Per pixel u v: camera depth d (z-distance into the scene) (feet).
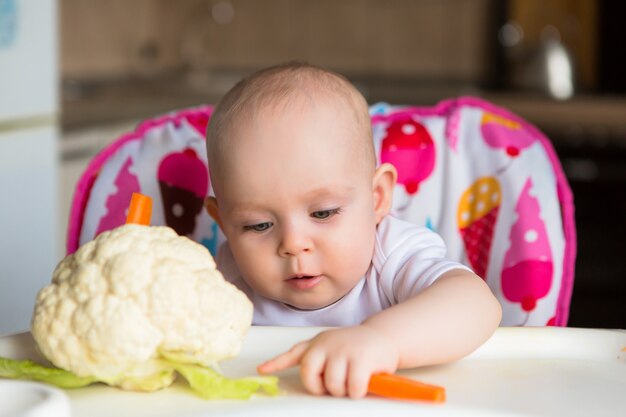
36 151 8.25
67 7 12.62
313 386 2.87
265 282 4.00
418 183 4.93
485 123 5.07
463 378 3.07
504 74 14.06
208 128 4.09
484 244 4.82
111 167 5.01
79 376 2.78
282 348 3.36
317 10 14.92
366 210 4.03
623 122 11.46
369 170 4.08
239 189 3.88
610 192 11.52
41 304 2.78
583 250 11.62
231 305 2.84
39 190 8.33
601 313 11.64
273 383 2.83
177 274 2.74
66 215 9.05
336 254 3.92
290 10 14.96
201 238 5.00
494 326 3.32
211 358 2.82
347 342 2.89
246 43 15.10
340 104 3.98
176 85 13.47
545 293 4.64
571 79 12.89
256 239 3.95
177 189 5.00
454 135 5.02
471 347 3.21
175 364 2.81
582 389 2.98
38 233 8.36
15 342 3.20
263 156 3.82
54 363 2.78
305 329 3.46
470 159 4.97
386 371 2.92
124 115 9.92
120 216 4.90
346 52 14.96
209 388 2.77
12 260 8.00
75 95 11.59
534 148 4.98
